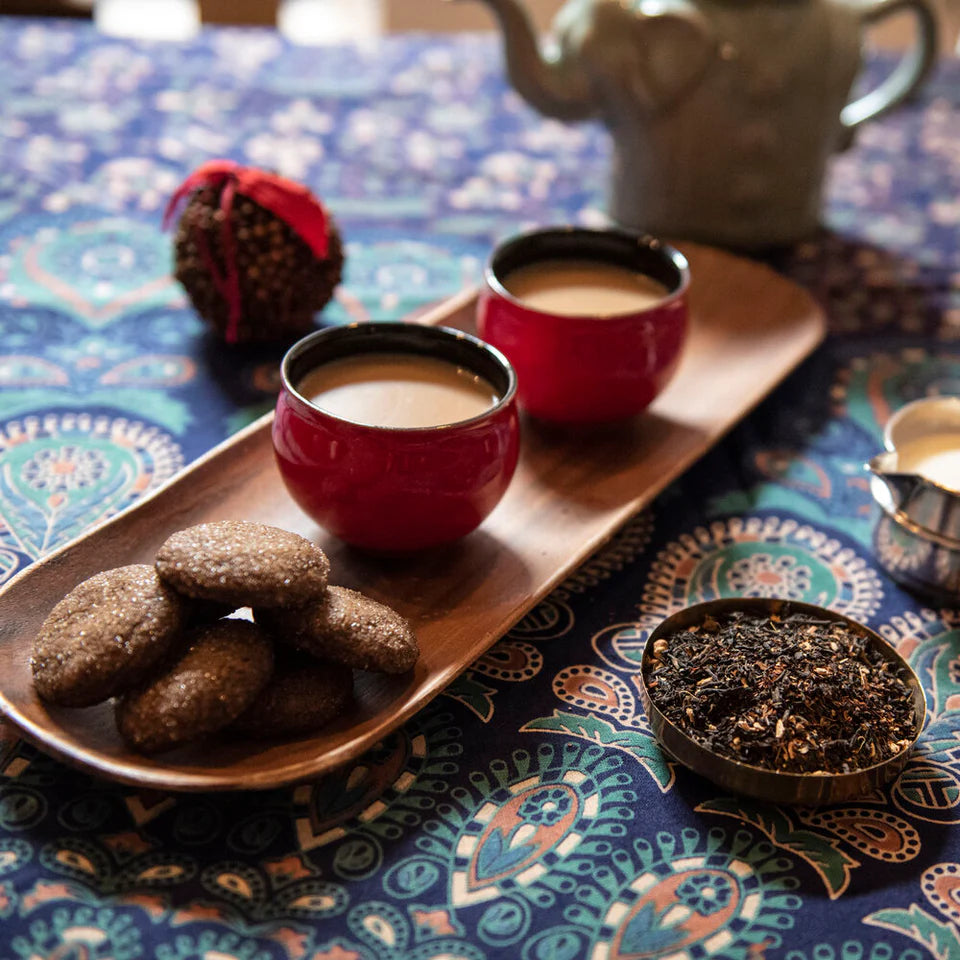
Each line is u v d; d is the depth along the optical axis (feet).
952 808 2.00
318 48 3.61
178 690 1.88
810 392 2.66
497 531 2.27
